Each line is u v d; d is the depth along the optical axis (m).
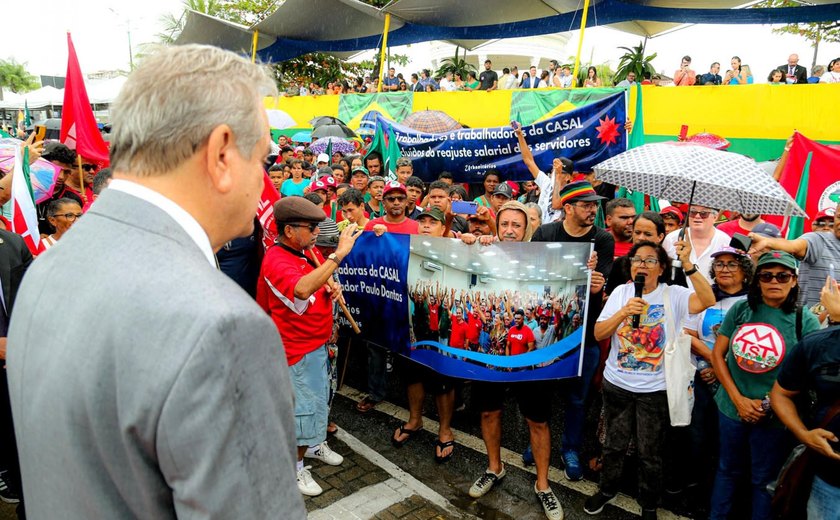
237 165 0.89
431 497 3.39
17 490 2.83
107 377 0.72
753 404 2.75
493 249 3.42
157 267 0.76
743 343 2.76
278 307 3.19
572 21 11.92
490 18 12.26
